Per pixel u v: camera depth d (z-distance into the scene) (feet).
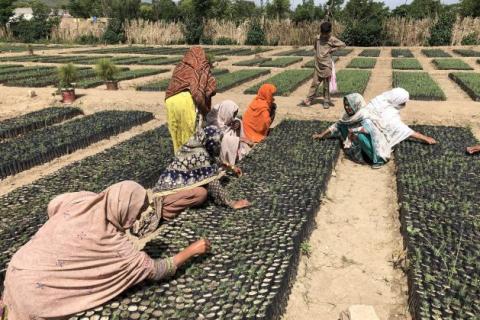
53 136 29.86
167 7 147.43
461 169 22.35
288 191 19.88
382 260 15.53
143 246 16.39
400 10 115.03
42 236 11.31
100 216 11.47
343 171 24.21
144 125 34.83
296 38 114.52
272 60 74.13
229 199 18.10
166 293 12.67
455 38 102.17
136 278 12.28
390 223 18.15
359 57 79.82
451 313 11.80
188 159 17.35
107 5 186.70
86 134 30.25
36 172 25.14
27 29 134.21
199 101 19.42
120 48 107.24
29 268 10.93
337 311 12.97
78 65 71.56
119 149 26.86
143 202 12.02
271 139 28.22
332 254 15.97
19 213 18.37
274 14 135.95
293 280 14.28
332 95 41.70
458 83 49.03
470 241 15.48
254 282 13.12
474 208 18.02
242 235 16.01
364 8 109.40
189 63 19.63
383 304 13.23
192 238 15.79
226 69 60.75
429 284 13.02
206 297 12.52
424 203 18.65
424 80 48.67
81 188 20.70
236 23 121.49
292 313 12.95
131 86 50.78
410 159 24.04
